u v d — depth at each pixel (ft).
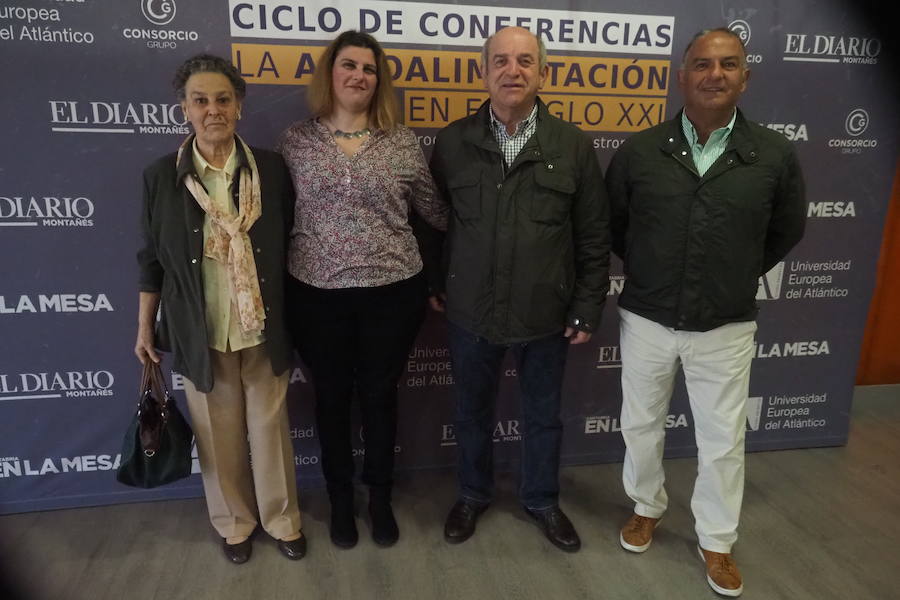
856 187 7.97
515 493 7.71
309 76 6.75
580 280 6.14
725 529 6.13
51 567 6.33
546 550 6.66
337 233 5.71
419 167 5.93
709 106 5.26
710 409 5.98
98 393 7.13
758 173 5.40
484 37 6.95
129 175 6.66
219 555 6.53
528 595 6.01
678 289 5.72
